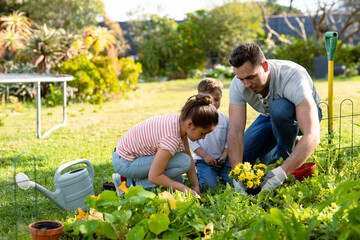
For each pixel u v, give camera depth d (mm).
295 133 2775
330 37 3055
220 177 2859
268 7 18312
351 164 2873
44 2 14922
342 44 14664
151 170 2414
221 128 2994
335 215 1673
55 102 7648
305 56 13141
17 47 8422
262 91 2701
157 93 9758
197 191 2615
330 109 3119
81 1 15438
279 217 1590
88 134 5004
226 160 3018
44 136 4883
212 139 2971
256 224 1646
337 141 3705
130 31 16938
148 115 6438
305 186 2348
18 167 3477
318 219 1906
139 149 2576
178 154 2568
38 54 6996
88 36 8516
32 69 8133
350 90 8164
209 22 16016
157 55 15352
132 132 2635
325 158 2908
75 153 3961
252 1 16219
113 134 4977
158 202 1814
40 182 3000
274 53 14367
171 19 16734
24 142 4586
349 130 4371
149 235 1709
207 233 1857
